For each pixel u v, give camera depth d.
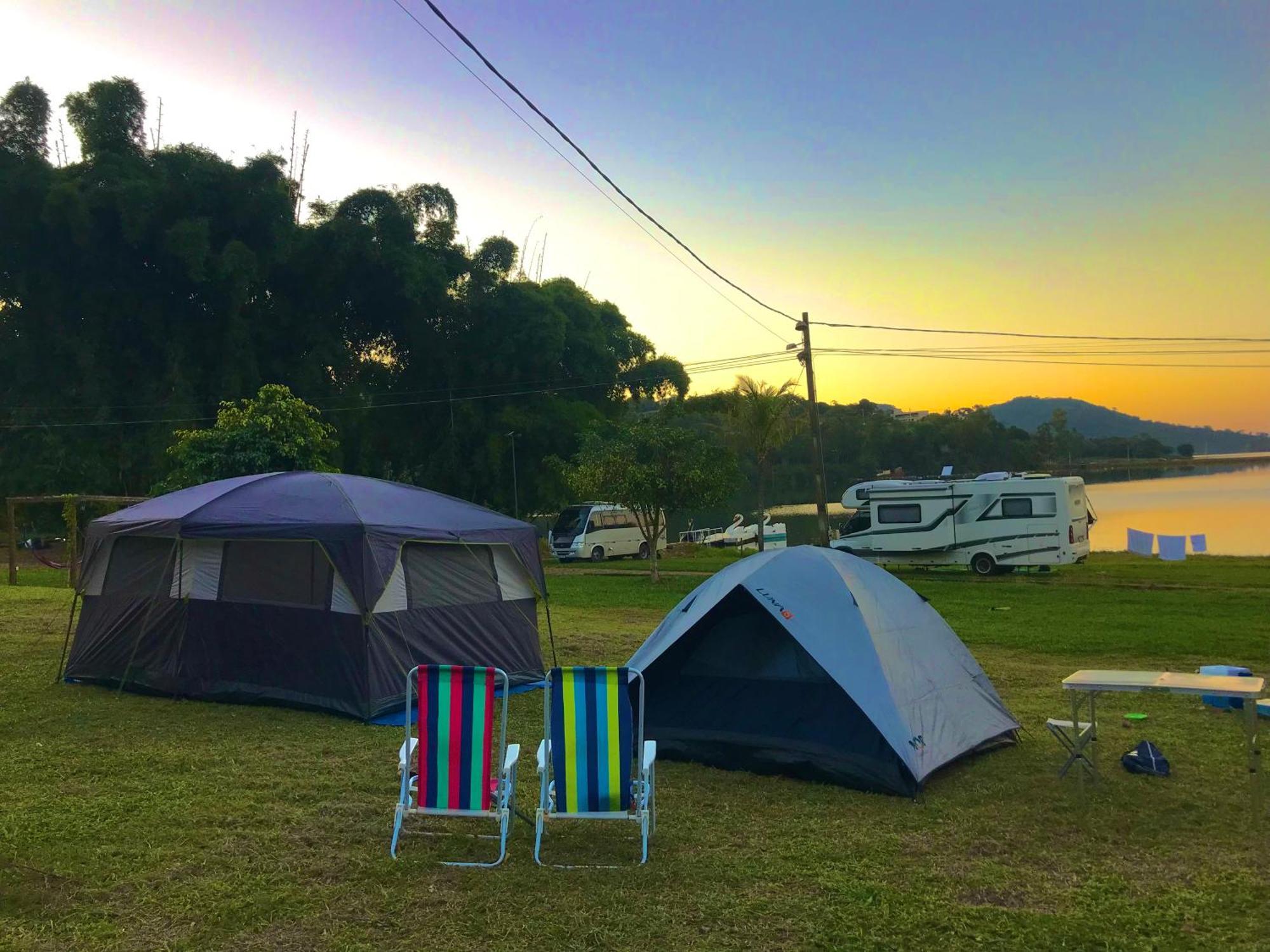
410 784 4.84
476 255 45.09
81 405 33.94
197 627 8.41
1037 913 4.03
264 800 5.57
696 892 4.26
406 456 44.47
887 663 6.21
